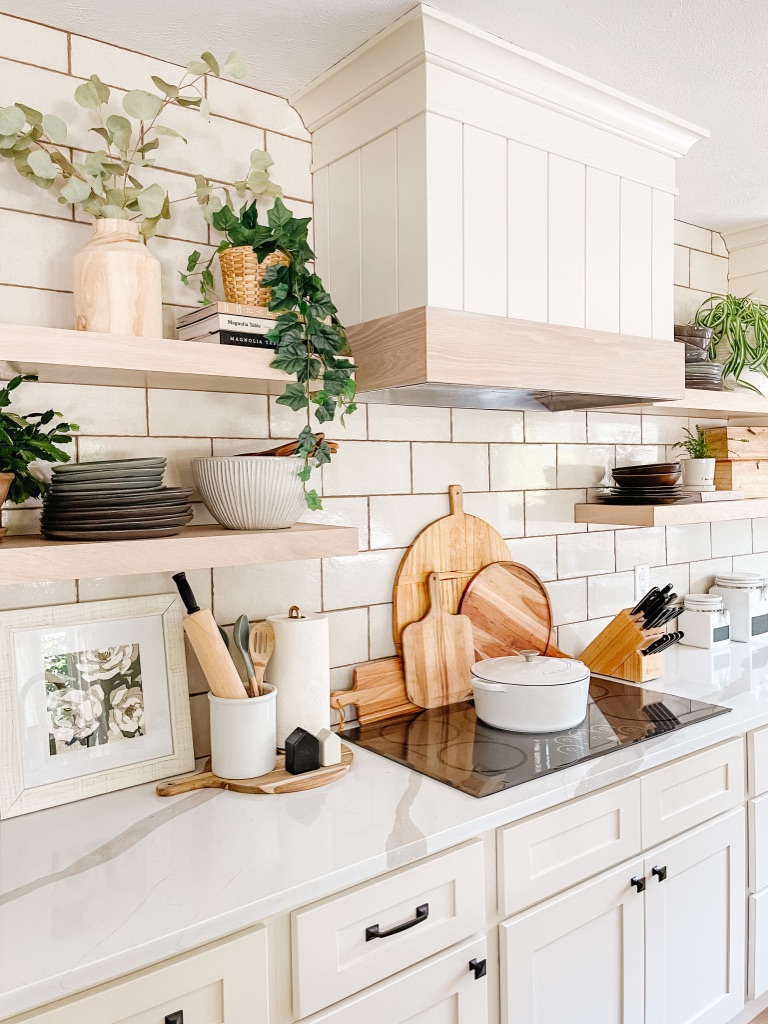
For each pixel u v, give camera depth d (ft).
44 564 4.06
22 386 4.88
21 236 4.87
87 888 3.80
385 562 6.57
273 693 5.16
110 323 4.43
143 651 5.24
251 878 3.86
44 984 3.13
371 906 4.14
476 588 7.05
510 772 5.15
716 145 6.92
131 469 4.48
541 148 5.70
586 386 5.83
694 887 6.01
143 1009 3.44
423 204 5.10
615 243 6.23
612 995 5.41
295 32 5.09
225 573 5.70
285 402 4.90
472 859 4.56
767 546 10.35
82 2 4.70
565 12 4.92
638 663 7.41
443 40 4.99
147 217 4.77
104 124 5.17
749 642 9.17
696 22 5.04
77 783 4.84
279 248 5.03
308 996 3.92
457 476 7.06
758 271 9.45
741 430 8.98
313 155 6.12
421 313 4.98
